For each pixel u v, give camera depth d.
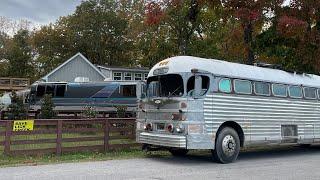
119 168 11.92
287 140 15.88
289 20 20.72
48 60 69.38
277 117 15.51
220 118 13.41
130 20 67.94
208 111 13.12
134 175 10.78
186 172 11.46
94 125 15.13
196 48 38.12
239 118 14.04
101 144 15.48
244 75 14.45
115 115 34.00
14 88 49.34
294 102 16.33
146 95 14.28
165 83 13.69
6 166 11.92
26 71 71.06
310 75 18.06
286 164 13.52
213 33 39.00
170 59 13.82
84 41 67.62
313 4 21.73
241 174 11.28
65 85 36.41
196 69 12.95
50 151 14.02
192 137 12.68
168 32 39.75
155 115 13.62
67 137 14.71
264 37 24.33
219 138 13.38
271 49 24.80
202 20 33.72
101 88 35.38
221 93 13.55
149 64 49.44
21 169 11.46
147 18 24.45
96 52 68.88
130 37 66.19
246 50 24.16
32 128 13.52
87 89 35.78
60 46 68.88
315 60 23.36
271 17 22.55
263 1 21.36
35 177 10.27
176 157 14.77
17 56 71.06
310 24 22.69
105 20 68.00
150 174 10.98
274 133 15.33
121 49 68.69
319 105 17.56
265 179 10.55
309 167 12.84
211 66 13.56
